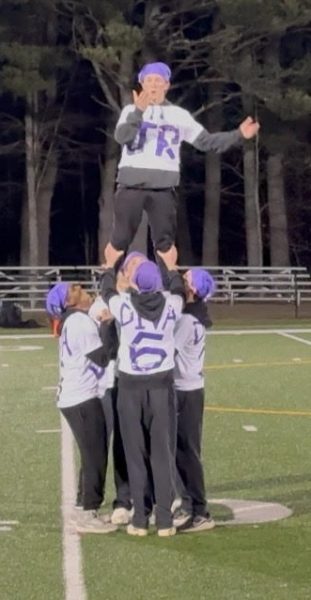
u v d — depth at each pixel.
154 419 8.99
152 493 9.36
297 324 29.25
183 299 9.05
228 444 13.30
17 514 10.04
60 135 38.91
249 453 12.79
